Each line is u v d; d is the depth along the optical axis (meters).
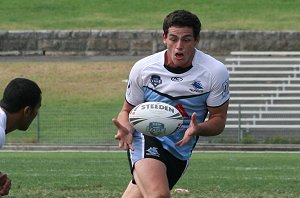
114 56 137.88
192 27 25.39
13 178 50.41
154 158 26.05
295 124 101.44
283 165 63.97
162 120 24.81
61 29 144.62
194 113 25.17
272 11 158.62
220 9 160.75
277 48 134.88
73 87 118.69
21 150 85.19
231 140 88.75
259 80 113.75
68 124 92.81
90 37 138.88
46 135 90.50
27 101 22.36
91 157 72.88
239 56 127.38
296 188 45.31
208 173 55.72
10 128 22.45
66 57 137.12
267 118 101.44
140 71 26.30
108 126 92.00
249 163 65.88
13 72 125.38
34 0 168.12
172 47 25.50
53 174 53.81
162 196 24.62
